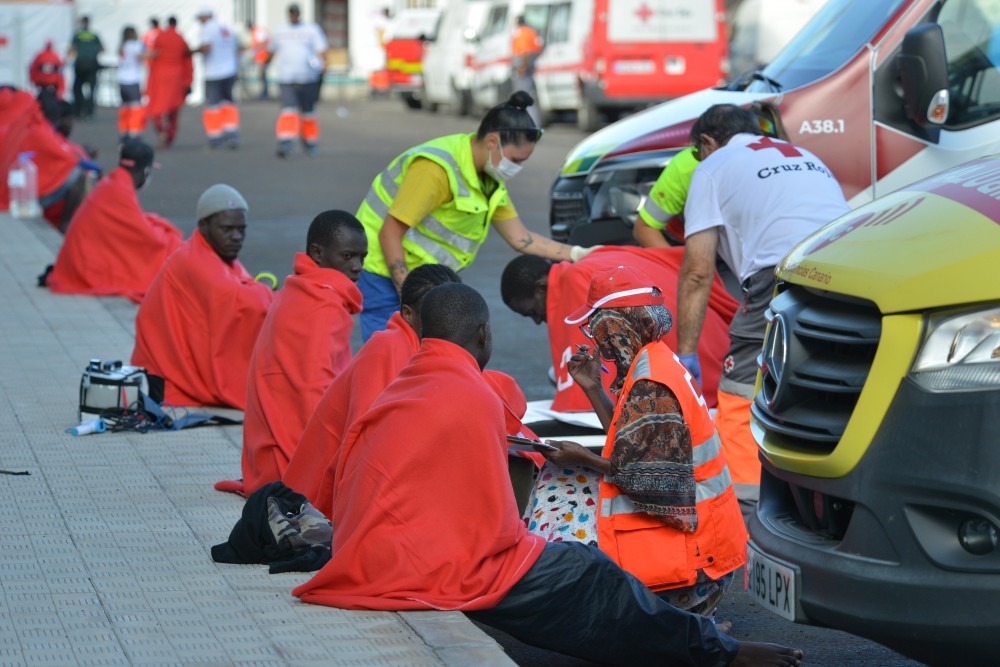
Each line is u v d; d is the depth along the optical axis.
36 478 14.89
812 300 10.27
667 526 11.07
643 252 16.94
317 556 12.00
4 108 40.31
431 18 84.12
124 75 62.81
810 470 9.82
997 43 17.86
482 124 16.44
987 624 8.86
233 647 10.25
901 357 9.29
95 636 10.47
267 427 14.23
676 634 10.68
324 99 95.56
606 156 20.88
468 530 10.93
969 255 9.27
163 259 26.48
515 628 10.68
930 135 18.02
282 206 39.72
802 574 9.85
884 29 18.61
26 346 21.95
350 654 10.11
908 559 9.18
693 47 57.03
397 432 10.96
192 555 12.43
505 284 16.77
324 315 14.30
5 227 36.03
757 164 15.02
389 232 16.48
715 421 15.20
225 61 56.91
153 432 16.92
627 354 11.18
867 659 11.55
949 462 8.95
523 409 12.43
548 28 61.75
